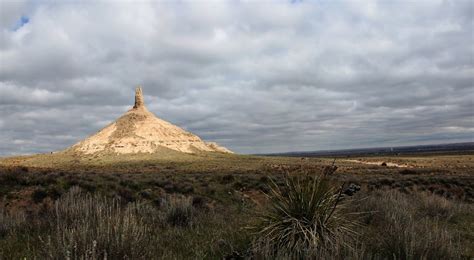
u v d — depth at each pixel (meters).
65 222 7.17
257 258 5.21
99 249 4.76
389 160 115.12
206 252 6.15
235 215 10.58
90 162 124.62
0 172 16.97
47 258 4.60
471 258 6.12
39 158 139.12
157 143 160.00
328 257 5.04
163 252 5.91
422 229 6.67
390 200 11.74
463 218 11.35
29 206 13.11
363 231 7.25
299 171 7.08
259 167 71.94
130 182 18.42
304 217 6.28
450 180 27.97
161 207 11.54
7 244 6.73
